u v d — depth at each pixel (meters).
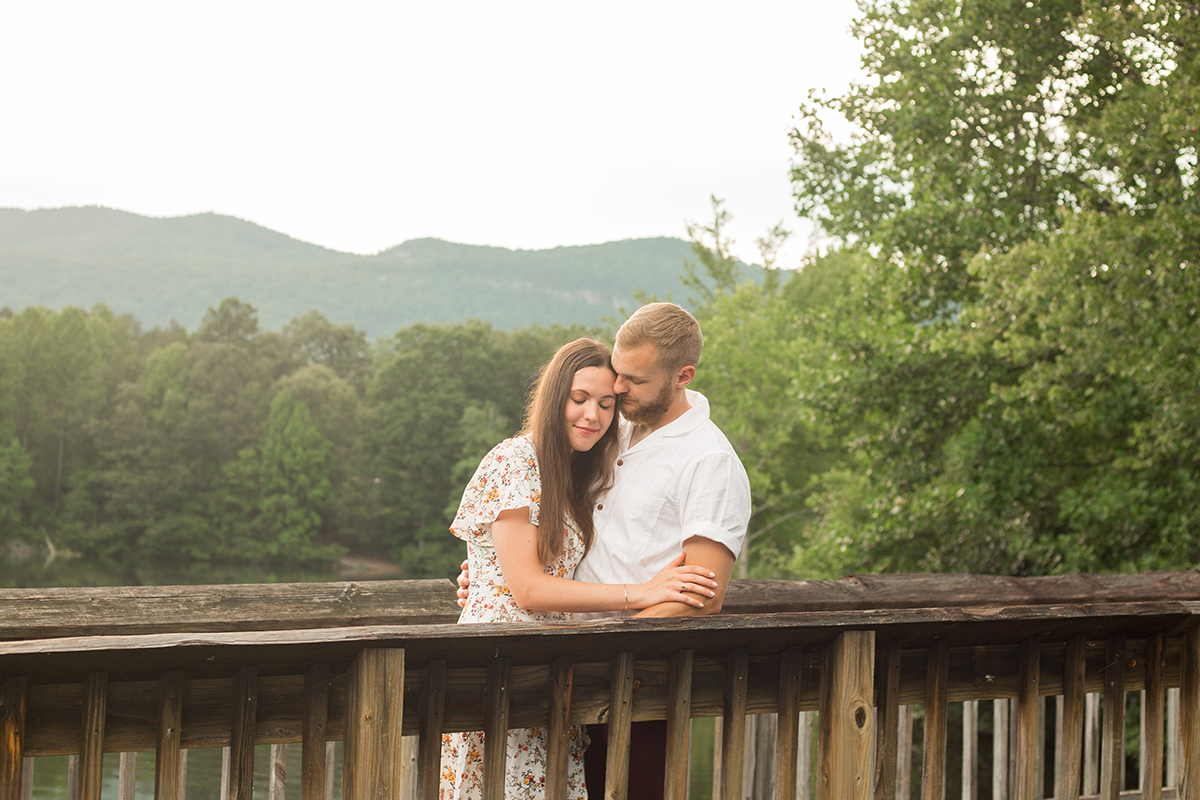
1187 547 9.18
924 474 11.63
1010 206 10.72
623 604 2.09
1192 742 2.74
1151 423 9.08
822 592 2.80
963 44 10.63
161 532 68.81
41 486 72.44
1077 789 2.56
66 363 74.75
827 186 12.86
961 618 2.21
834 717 2.15
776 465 30.58
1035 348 9.55
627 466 2.32
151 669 1.62
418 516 71.69
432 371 73.06
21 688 1.52
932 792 2.33
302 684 1.77
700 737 14.27
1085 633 2.54
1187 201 8.58
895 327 11.48
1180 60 8.91
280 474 71.00
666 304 2.25
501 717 1.87
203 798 9.57
